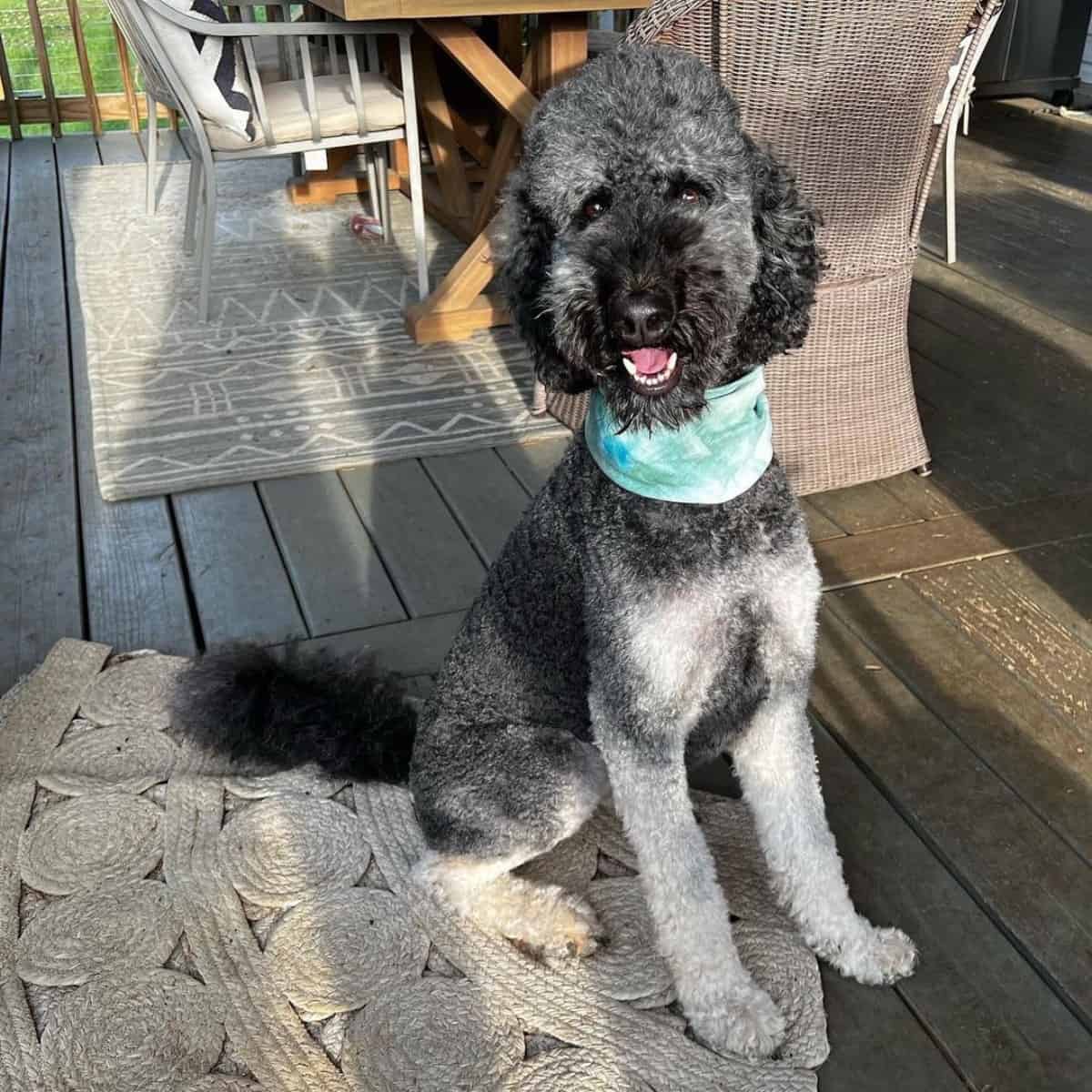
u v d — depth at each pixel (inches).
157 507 76.5
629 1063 40.7
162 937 46.1
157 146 167.8
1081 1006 42.6
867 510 75.6
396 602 67.2
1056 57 173.3
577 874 49.1
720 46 59.9
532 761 44.0
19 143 170.6
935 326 102.6
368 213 135.4
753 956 44.7
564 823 44.9
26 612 66.6
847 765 54.2
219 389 92.7
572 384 43.8
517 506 76.2
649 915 46.4
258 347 100.3
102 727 57.6
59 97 171.6
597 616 40.4
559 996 43.3
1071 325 102.0
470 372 95.5
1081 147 154.9
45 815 51.9
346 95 107.6
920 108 66.4
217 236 128.3
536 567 43.8
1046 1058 40.9
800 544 41.4
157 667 61.2
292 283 114.9
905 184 69.7
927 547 70.9
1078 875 48.2
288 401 90.5
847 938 43.9
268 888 48.4
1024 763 54.1
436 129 121.9
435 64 123.3
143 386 93.2
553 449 83.5
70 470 81.4
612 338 38.8
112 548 72.3
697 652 40.0
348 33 98.8
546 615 43.3
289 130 102.4
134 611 66.7
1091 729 56.1
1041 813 51.3
